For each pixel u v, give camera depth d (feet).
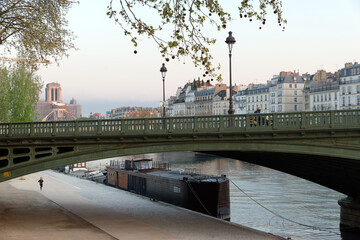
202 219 92.07
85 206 108.37
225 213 113.29
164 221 89.40
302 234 97.86
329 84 382.42
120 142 77.61
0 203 110.22
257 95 493.77
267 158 92.84
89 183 164.04
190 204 113.60
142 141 77.15
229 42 79.97
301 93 448.65
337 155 74.49
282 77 449.89
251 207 127.95
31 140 78.79
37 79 187.62
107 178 182.91
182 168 243.19
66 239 71.05
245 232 79.82
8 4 70.79
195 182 113.19
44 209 102.53
